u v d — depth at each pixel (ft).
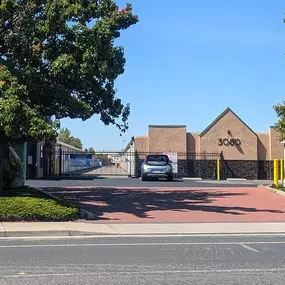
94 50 54.44
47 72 54.54
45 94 55.11
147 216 52.49
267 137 141.59
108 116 69.62
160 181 107.55
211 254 32.63
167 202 64.80
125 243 37.47
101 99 66.49
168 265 28.73
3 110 45.78
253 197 71.51
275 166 84.23
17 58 55.93
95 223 46.96
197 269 27.61
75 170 168.14
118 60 62.44
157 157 109.50
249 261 30.12
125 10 61.05
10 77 48.60
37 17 56.70
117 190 79.82
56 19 52.44
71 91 62.13
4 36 55.42
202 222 49.32
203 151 137.69
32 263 29.19
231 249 34.78
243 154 138.92
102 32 54.60
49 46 55.83
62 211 47.37
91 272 26.66
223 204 63.72
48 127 47.29
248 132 139.64
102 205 60.29
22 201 47.03
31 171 110.01
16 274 26.08
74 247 35.37
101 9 58.23
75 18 55.52
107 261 29.96
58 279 24.90
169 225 46.91
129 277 25.44
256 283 24.16
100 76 60.18
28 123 46.91
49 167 124.47
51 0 52.85
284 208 60.75
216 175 136.05
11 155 71.87
